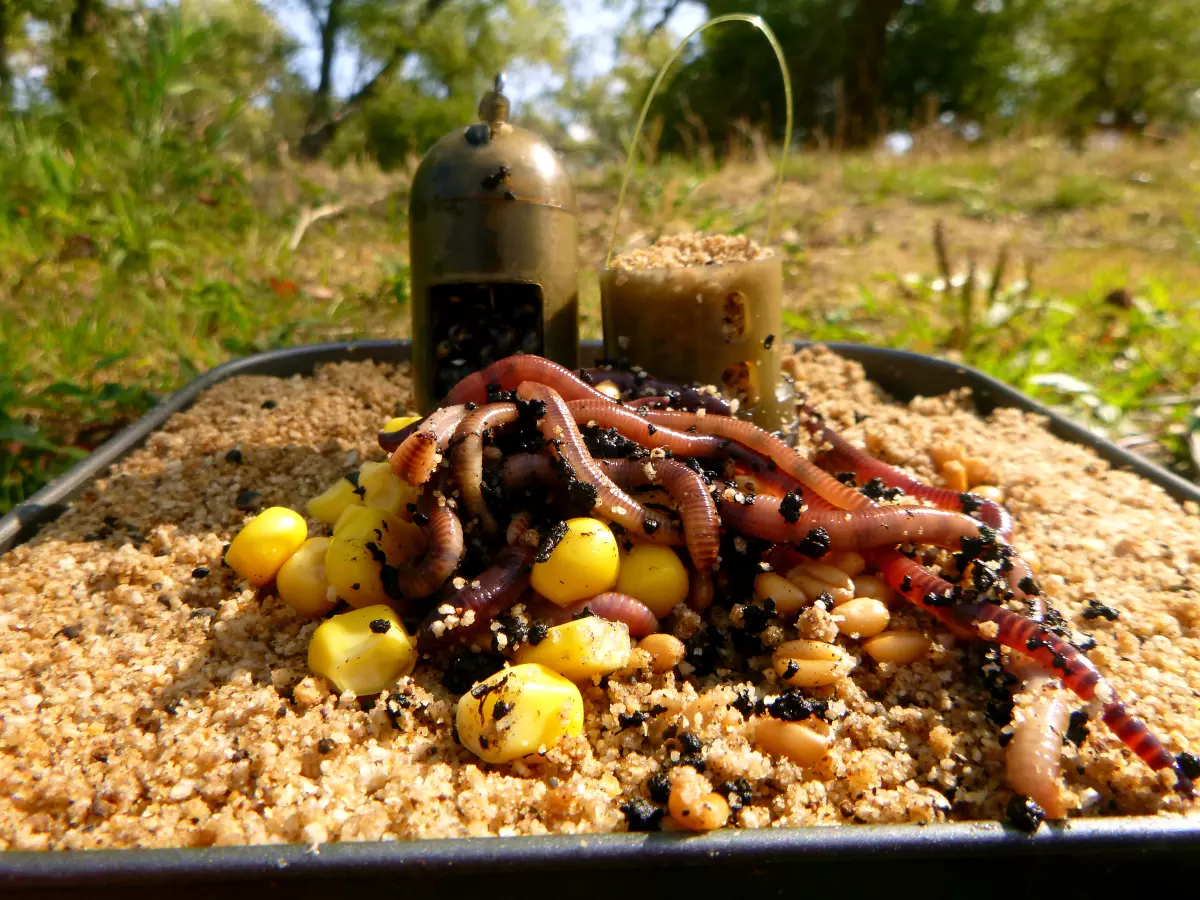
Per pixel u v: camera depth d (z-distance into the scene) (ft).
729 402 0.34
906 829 0.20
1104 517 0.37
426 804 0.22
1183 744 0.25
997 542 0.29
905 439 0.43
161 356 0.60
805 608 0.27
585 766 0.24
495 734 0.24
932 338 0.69
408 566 0.27
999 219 1.23
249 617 0.29
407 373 0.51
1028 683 0.25
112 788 0.23
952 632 0.29
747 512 0.29
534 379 0.31
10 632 0.29
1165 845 0.20
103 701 0.26
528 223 0.35
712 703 0.25
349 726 0.25
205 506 0.36
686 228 0.99
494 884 0.20
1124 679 0.28
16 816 0.22
